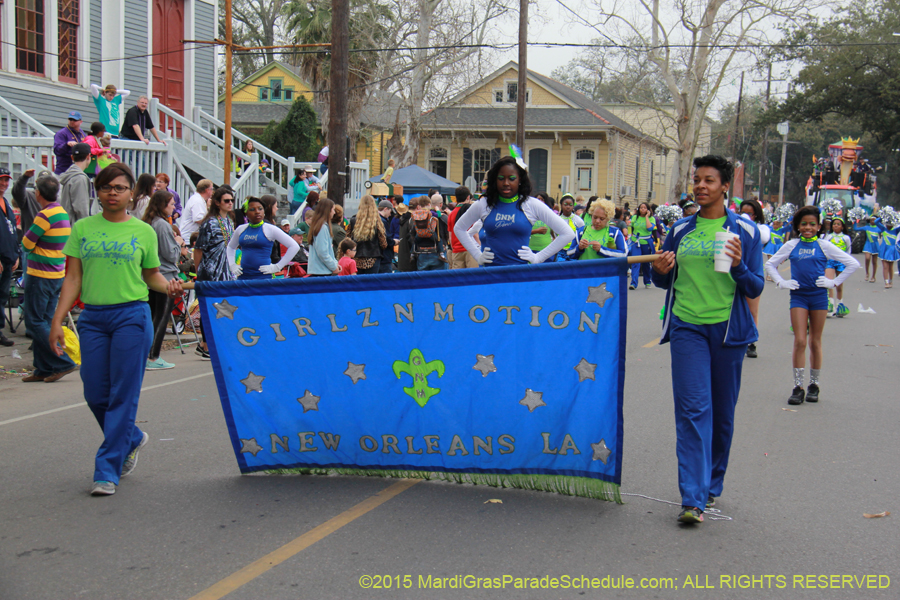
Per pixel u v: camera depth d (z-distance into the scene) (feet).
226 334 16.35
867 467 17.63
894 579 11.84
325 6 104.73
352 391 16.06
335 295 15.89
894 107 146.30
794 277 24.48
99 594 11.17
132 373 15.69
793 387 26.08
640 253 63.52
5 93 49.37
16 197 32.76
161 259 28.73
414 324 15.62
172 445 19.12
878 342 36.91
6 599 11.01
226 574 11.82
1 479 16.42
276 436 16.44
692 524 13.83
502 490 15.64
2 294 31.35
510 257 18.94
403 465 16.06
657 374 28.35
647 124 178.50
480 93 131.44
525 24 74.59
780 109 156.56
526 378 15.11
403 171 71.97
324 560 12.32
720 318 14.16
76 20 54.80
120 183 15.60
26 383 26.71
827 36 147.54
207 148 57.88
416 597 11.11
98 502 14.98
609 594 11.27
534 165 129.70
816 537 13.43
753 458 18.31
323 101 106.73
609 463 14.73
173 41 63.67
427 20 94.84
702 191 14.38
